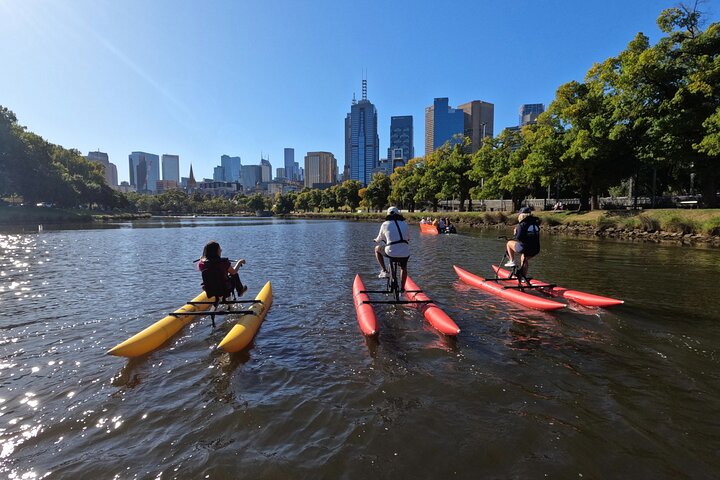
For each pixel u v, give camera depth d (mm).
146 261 14516
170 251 18312
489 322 6195
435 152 58500
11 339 5648
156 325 5555
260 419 3463
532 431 3236
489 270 11445
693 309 6773
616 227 24234
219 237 28219
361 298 7035
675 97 20969
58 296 8445
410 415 3494
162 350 5160
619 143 26359
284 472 2775
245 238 27109
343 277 10633
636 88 23594
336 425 3359
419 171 63281
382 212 85375
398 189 69062
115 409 3672
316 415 3520
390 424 3357
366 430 3271
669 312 6598
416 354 4914
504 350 5012
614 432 3219
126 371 4520
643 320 6145
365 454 2965
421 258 14297
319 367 4555
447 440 3127
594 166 29125
